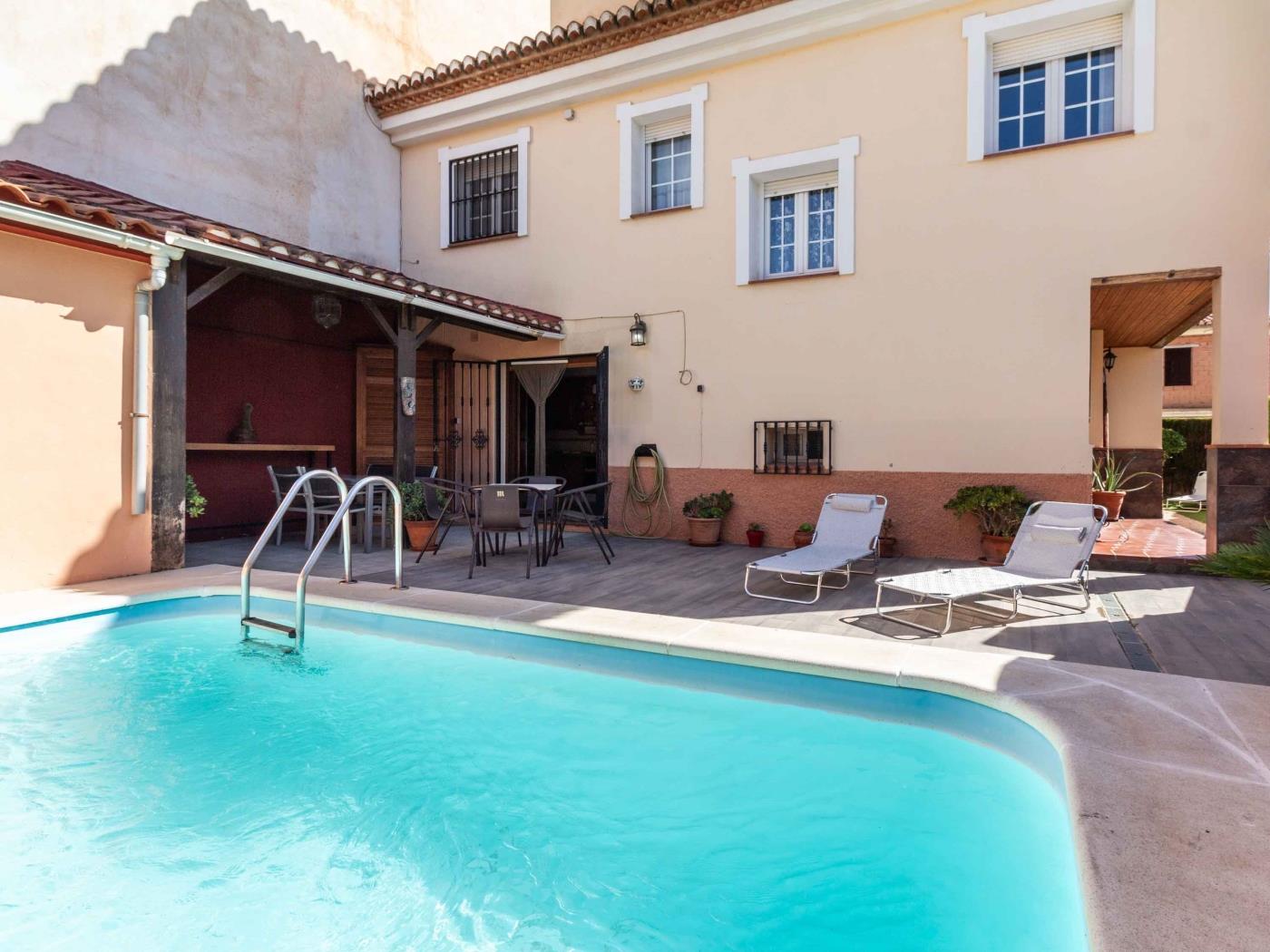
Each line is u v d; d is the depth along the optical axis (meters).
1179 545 6.88
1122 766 2.33
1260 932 1.53
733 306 7.99
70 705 3.76
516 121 9.41
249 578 4.75
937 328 7.01
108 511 5.45
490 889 2.36
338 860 2.53
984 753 3.01
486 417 9.85
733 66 7.94
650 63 8.21
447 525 7.26
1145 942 1.50
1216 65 6.04
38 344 5.04
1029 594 5.16
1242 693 3.01
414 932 2.15
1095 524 4.75
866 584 5.61
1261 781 2.23
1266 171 5.95
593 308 8.88
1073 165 6.48
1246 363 6.00
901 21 7.09
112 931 2.15
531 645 4.21
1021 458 6.69
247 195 8.66
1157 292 6.96
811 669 3.46
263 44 8.84
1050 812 2.60
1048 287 6.59
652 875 2.43
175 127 7.96
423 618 4.55
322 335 9.21
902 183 7.14
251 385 8.43
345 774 3.11
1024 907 2.20
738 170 7.91
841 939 2.09
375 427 9.57
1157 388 10.02
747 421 7.93
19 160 6.67
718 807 2.81
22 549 4.96
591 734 3.41
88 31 7.20
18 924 2.18
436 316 7.93
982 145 6.81
